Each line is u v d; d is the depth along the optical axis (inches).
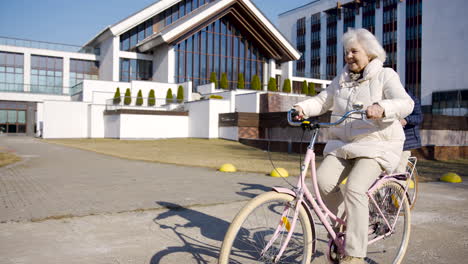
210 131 1025.5
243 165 429.7
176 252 129.5
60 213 181.6
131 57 1438.2
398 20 1929.1
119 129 1049.5
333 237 101.6
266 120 903.7
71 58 1533.0
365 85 110.7
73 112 1213.1
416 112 200.8
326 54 2282.2
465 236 156.3
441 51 1758.1
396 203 120.5
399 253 121.9
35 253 126.0
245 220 87.3
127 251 129.7
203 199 221.3
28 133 1477.6
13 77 1465.3
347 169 110.7
